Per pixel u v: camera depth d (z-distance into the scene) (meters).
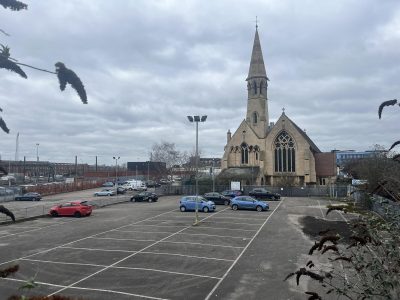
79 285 14.96
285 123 71.19
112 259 19.22
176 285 14.96
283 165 71.25
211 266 17.80
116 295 13.77
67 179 99.62
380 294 3.94
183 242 23.61
